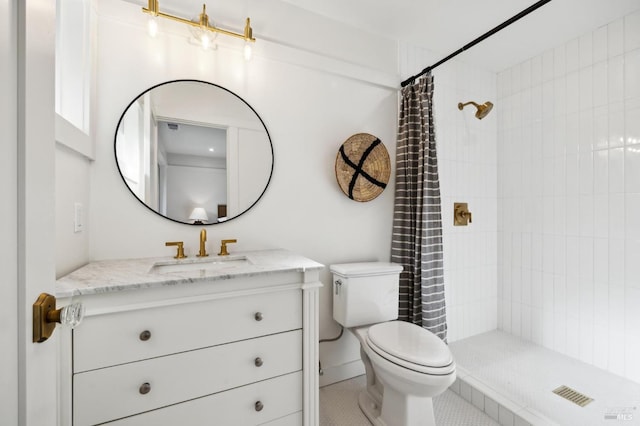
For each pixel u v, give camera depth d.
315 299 1.22
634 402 1.54
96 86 1.32
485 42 2.08
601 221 1.88
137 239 1.40
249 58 1.50
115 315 0.91
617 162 1.81
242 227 1.62
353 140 1.89
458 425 1.45
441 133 2.23
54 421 0.56
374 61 2.01
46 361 0.52
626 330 1.77
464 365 1.92
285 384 1.18
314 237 1.82
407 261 1.98
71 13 1.20
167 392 0.98
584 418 1.42
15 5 0.43
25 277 0.45
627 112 1.77
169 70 1.46
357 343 1.92
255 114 1.64
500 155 2.48
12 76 0.42
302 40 1.79
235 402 1.08
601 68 1.89
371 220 2.01
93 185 1.32
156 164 1.43
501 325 2.47
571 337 2.03
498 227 2.49
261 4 1.68
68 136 1.04
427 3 1.74
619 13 1.77
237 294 1.08
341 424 1.48
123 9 1.37
